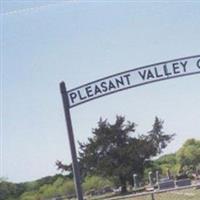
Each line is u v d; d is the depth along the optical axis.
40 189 68.62
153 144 74.31
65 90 11.84
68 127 11.69
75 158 11.52
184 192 24.25
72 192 66.25
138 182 72.94
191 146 84.06
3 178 68.69
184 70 12.23
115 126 73.94
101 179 73.00
